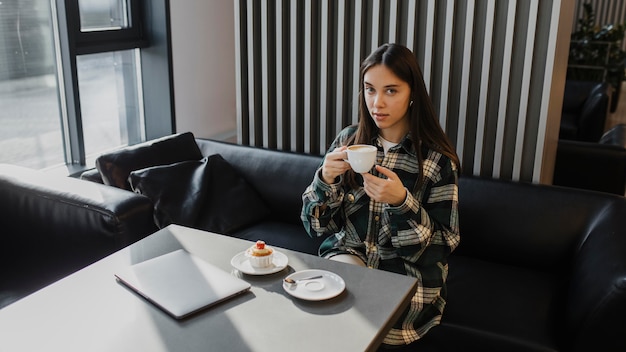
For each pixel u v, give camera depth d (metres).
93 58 3.17
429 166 1.81
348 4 2.70
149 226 2.09
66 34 2.85
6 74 2.72
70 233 2.05
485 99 2.47
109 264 1.50
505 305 1.96
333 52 2.79
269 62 2.92
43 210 2.09
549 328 1.83
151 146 2.67
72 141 3.04
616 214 2.06
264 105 2.97
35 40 2.82
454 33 2.51
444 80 2.53
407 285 1.42
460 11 2.48
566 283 2.10
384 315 1.28
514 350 1.79
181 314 1.24
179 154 2.75
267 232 2.55
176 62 3.44
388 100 1.73
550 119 2.48
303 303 1.32
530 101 2.44
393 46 1.75
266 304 1.31
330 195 1.77
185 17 3.47
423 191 1.82
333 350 1.14
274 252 1.58
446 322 1.88
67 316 1.25
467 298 2.01
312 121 2.90
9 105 2.77
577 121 5.38
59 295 1.34
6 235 2.19
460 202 2.36
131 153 2.57
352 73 2.77
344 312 1.29
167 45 3.35
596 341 1.63
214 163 2.70
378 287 1.40
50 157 3.00
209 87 3.77
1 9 2.65
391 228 1.72
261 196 2.75
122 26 3.26
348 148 1.54
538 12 2.35
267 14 2.85
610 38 7.07
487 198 2.33
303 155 2.73
